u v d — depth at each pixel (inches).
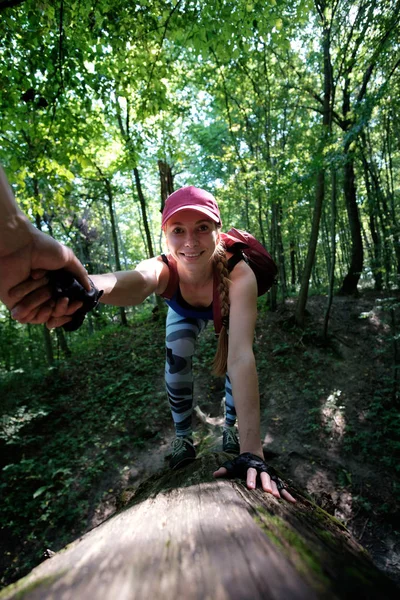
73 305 33.6
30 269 29.2
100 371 354.0
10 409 278.7
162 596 13.4
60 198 219.9
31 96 157.2
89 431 275.1
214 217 59.9
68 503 220.2
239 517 24.5
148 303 831.1
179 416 80.4
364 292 500.7
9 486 229.5
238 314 60.1
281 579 14.7
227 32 177.2
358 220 502.9
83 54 189.0
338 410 282.4
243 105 422.6
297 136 440.8
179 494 36.9
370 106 279.6
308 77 410.6
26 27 169.0
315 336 371.9
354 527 202.1
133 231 976.3
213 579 14.6
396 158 536.7
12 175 204.4
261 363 343.0
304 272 383.6
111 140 372.2
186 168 629.9
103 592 14.0
